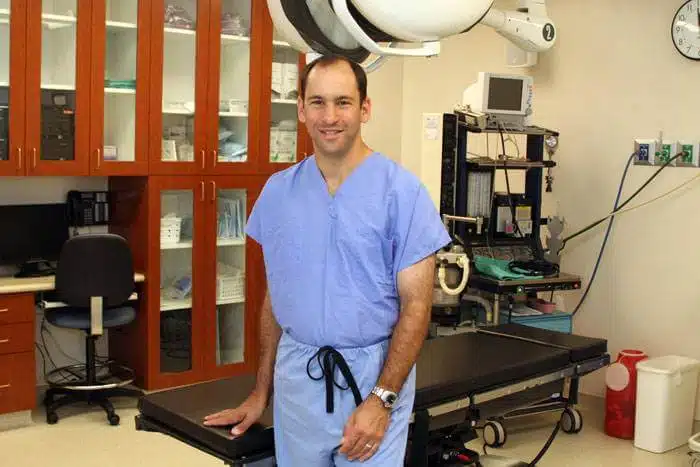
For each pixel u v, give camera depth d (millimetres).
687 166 4379
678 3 4375
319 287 2084
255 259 4926
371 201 2068
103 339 4977
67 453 3816
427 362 2961
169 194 4641
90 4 4230
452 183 4207
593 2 4715
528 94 4387
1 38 4090
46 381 4426
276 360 2211
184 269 4738
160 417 2432
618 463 3875
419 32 2223
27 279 4230
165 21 4492
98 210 4793
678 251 4438
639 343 4633
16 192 4539
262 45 4812
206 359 4785
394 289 2100
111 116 4414
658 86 4477
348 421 2031
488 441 4031
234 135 4863
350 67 2021
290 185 2162
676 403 4059
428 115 4262
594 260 4809
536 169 4559
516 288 4141
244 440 2229
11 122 4070
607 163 4719
